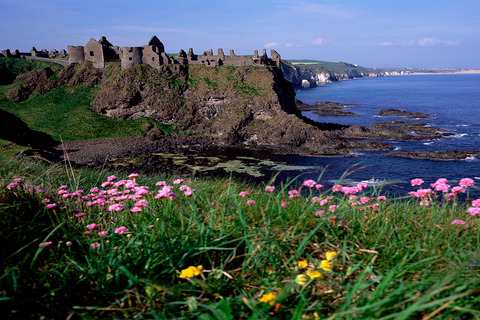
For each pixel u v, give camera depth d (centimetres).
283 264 359
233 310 283
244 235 381
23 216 475
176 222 477
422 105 16050
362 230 446
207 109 9806
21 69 12225
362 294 304
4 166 695
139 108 9762
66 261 386
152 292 301
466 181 532
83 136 8675
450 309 261
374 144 7569
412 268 337
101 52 10894
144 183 946
